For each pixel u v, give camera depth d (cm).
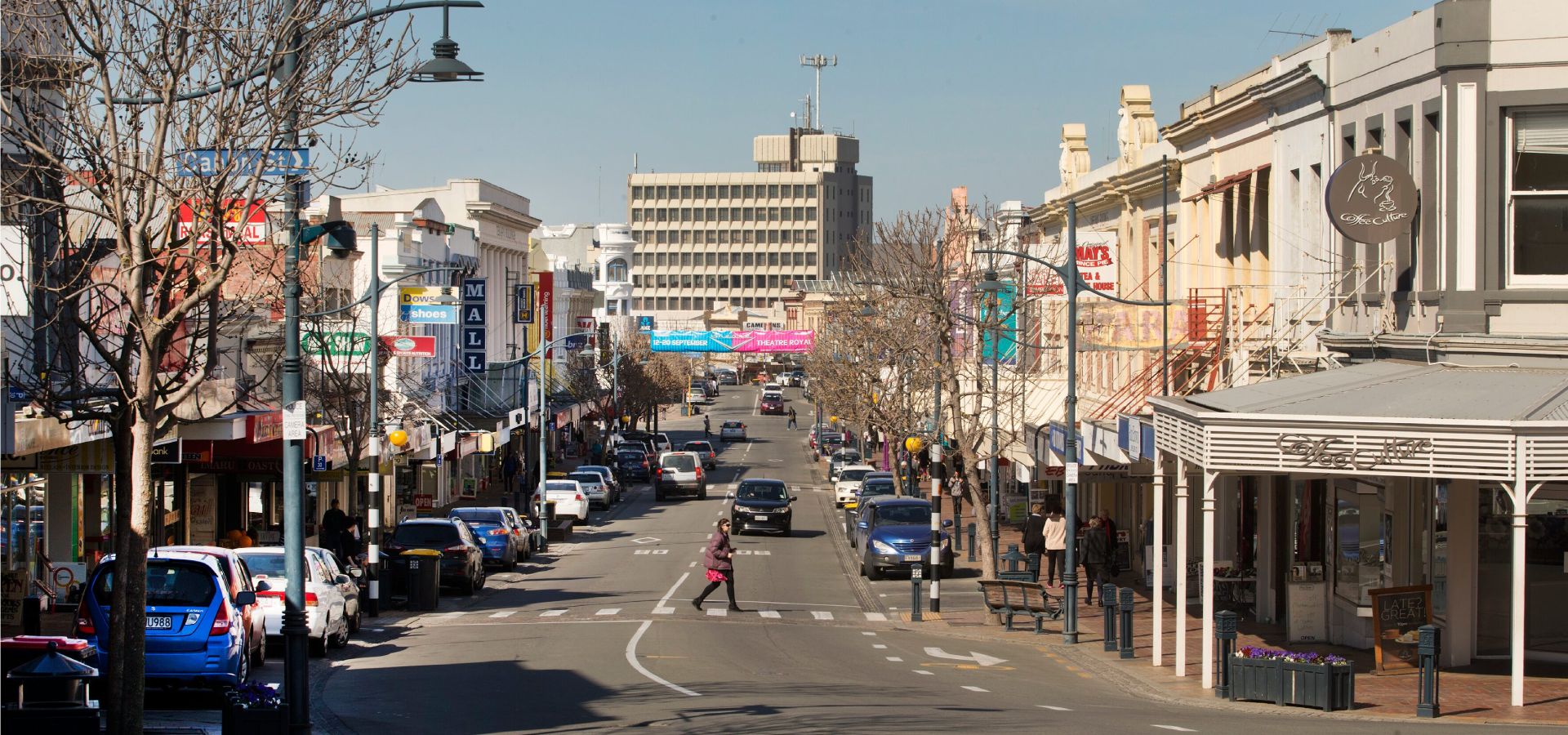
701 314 19925
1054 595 3322
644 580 3816
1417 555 2148
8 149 1561
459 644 2512
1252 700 1862
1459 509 2092
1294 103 2769
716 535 3138
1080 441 3259
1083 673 2222
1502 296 2048
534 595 3456
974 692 1955
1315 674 1800
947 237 4966
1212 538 1906
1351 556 2345
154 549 1914
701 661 2273
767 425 13312
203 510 3731
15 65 1396
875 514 3897
